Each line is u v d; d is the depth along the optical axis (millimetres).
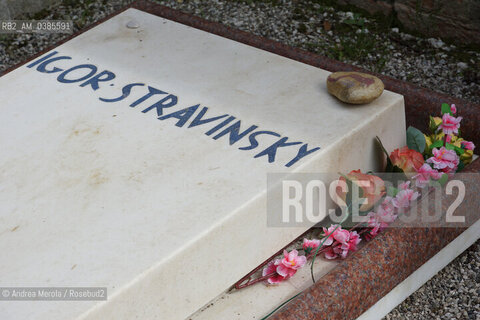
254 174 2727
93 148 2939
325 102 3146
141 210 2588
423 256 2857
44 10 5391
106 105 3205
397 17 4938
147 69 3471
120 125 3064
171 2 5371
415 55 4688
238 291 2781
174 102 3197
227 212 2553
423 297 3061
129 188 2703
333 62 3801
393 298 2914
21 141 3016
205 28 4168
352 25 4984
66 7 5410
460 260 3244
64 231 2520
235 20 5105
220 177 2725
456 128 3207
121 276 2307
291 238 2869
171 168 2787
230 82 3332
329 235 2873
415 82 4422
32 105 3250
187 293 2504
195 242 2447
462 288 3098
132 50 3650
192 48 3641
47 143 2992
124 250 2412
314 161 2803
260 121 3035
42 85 3398
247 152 2846
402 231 2768
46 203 2664
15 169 2857
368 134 3037
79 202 2654
